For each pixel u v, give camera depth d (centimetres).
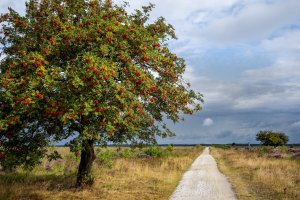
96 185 1588
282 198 1325
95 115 1135
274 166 2477
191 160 3753
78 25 1216
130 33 1195
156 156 3753
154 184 1720
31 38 1219
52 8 1270
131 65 1151
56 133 1305
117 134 1425
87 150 1506
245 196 1392
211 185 1712
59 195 1358
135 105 1139
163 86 1387
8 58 1229
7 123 1079
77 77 1023
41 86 1066
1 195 1243
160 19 1443
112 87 1105
